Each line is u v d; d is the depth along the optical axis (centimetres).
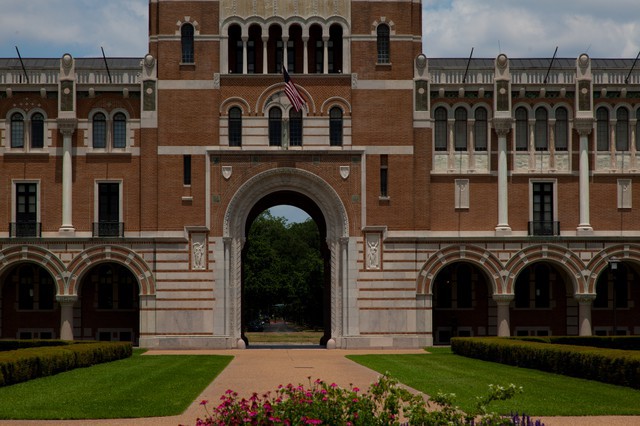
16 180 6097
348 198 6075
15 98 6128
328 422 2002
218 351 5800
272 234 16650
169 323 5984
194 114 6072
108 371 4028
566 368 3853
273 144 6109
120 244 6016
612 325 6425
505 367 4328
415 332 6031
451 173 6169
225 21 6128
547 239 6094
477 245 6088
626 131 6281
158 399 2952
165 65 6088
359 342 5988
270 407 1972
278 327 14788
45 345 5278
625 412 2697
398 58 6147
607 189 6222
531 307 6431
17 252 5991
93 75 6175
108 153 6106
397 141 6106
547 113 6247
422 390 3231
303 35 6153
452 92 6212
